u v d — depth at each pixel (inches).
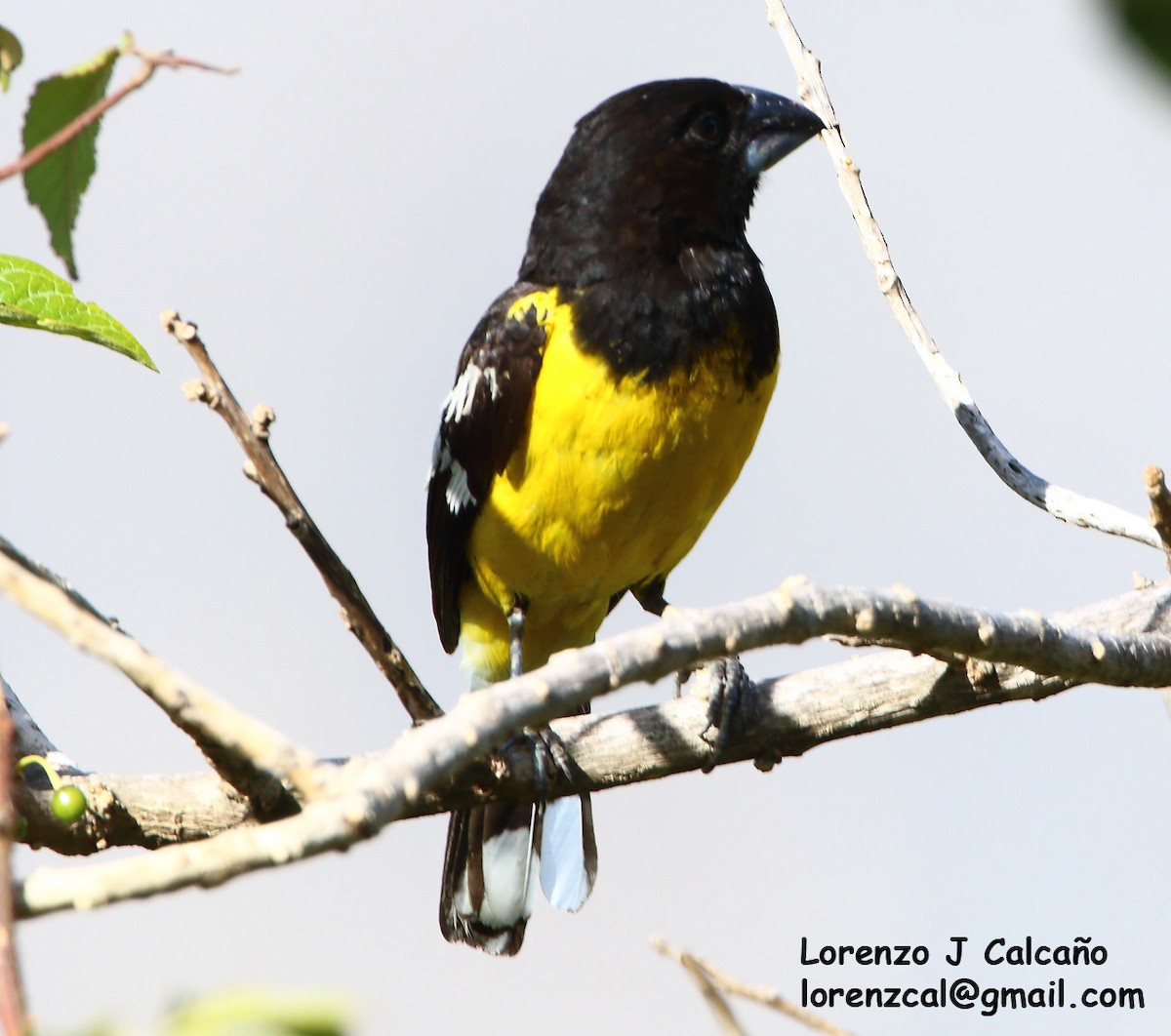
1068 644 283.0
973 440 338.0
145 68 205.2
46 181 236.8
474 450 413.4
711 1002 266.7
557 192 430.3
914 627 259.8
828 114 373.1
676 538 426.0
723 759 353.1
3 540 251.6
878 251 362.9
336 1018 120.1
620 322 398.0
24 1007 136.6
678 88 429.7
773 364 414.6
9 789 163.6
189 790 312.8
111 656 165.3
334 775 178.1
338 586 284.8
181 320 261.9
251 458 271.7
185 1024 119.9
